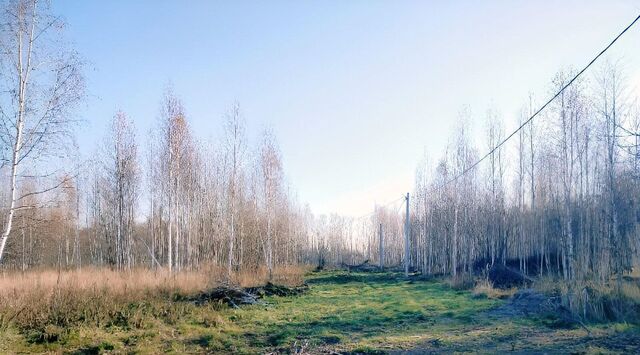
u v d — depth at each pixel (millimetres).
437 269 39469
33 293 15445
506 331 12484
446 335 12414
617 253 15242
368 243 76000
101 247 41219
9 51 14531
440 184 40562
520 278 25062
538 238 33219
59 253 44250
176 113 29703
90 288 17125
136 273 23422
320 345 11898
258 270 31000
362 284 30750
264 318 16000
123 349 11781
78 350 11711
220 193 35062
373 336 12719
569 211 22047
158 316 15367
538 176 33250
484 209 36656
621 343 10328
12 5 14633
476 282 25359
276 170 37500
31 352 11438
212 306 17594
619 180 21031
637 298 13469
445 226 37406
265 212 37969
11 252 31281
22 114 14789
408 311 16812
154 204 35062
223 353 11500
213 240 34500
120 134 32125
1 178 17797
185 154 31156
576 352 9695
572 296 13992
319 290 26406
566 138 23297
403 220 64250
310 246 69938
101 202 40219
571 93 23375
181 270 27641
